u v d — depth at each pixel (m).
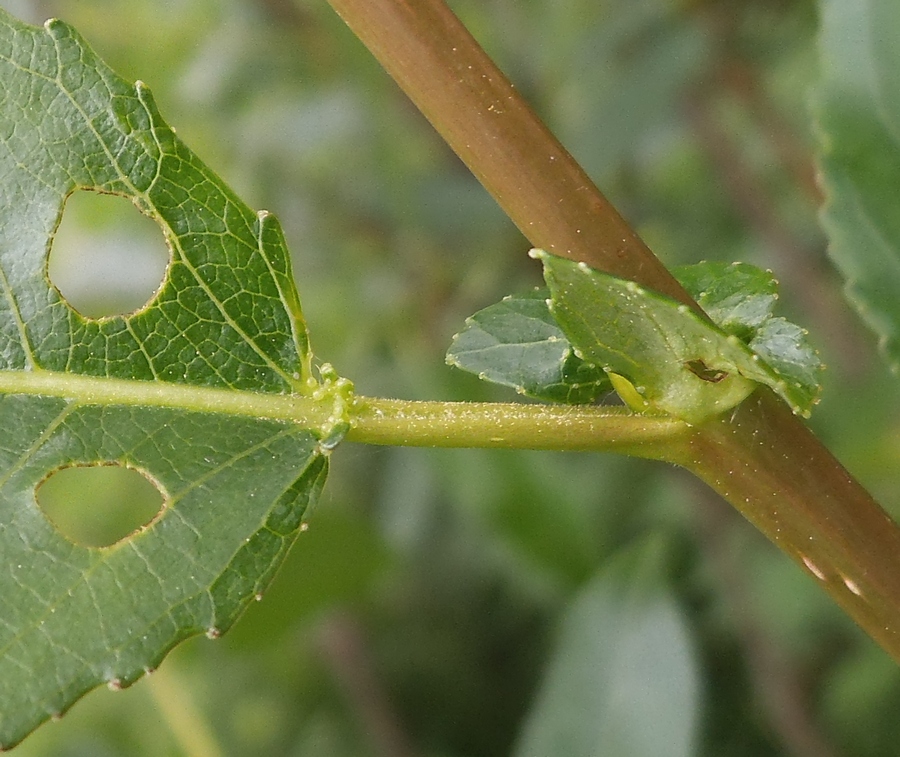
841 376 0.15
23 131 0.08
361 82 0.17
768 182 0.18
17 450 0.08
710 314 0.08
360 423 0.08
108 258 0.16
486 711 0.18
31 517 0.08
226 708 0.17
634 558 0.10
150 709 0.14
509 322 0.08
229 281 0.08
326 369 0.08
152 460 0.08
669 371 0.07
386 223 0.16
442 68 0.07
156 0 0.17
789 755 0.15
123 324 0.08
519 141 0.07
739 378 0.07
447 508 0.16
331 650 0.17
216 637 0.08
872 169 0.09
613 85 0.15
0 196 0.08
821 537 0.08
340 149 0.17
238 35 0.17
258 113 0.17
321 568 0.11
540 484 0.12
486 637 0.19
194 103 0.17
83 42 0.08
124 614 0.08
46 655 0.07
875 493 0.14
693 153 0.18
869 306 0.09
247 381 0.08
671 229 0.18
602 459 0.16
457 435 0.08
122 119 0.08
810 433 0.08
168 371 0.08
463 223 0.16
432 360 0.15
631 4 0.15
